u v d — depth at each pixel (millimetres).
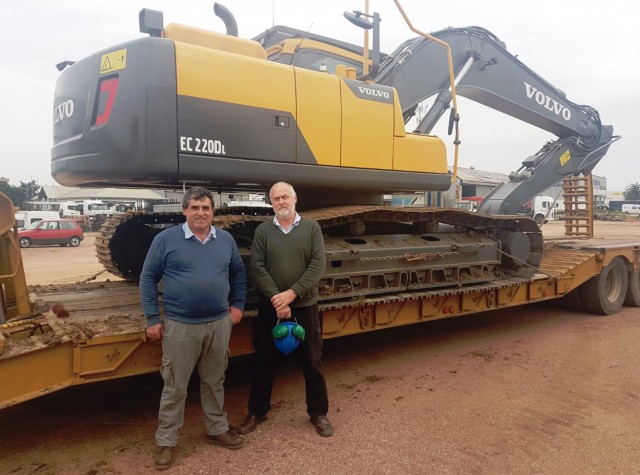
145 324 3521
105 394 4336
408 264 5137
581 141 9234
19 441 3469
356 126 4906
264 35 6594
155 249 3160
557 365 5164
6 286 3703
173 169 3850
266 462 3195
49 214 26953
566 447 3402
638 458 3264
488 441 3484
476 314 7711
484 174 44438
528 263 6520
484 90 7785
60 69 4602
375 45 5355
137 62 3783
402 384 4625
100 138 3893
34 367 2992
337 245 4637
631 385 4578
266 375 3691
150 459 3229
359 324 4840
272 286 3482
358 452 3326
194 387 4422
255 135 4254
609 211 55906
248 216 4418
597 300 7504
